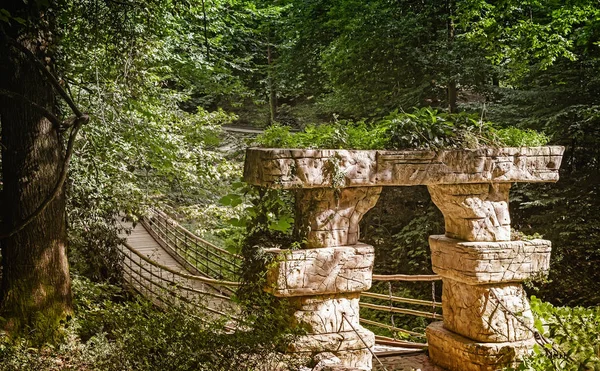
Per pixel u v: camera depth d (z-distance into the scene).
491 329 5.97
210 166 10.00
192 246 13.73
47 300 5.98
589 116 10.45
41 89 6.09
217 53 16.61
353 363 5.48
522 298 6.14
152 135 9.02
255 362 4.25
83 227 8.53
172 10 7.77
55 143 6.21
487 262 5.89
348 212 5.61
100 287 8.07
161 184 10.93
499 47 11.55
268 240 5.50
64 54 7.17
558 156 6.16
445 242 6.16
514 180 6.00
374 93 12.89
